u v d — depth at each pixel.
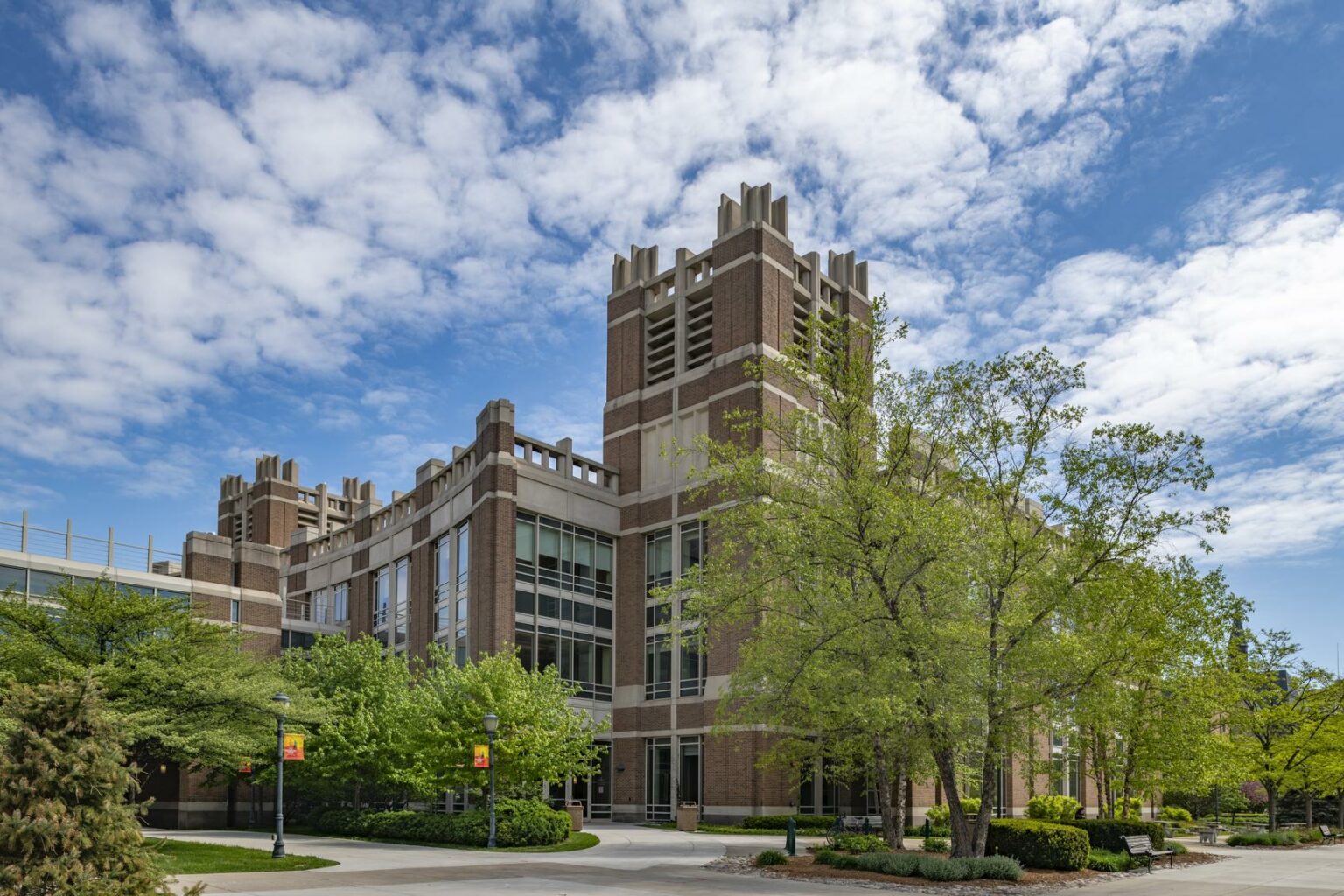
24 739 10.71
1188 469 25.00
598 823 46.28
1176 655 29.92
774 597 26.22
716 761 45.09
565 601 49.25
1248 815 74.12
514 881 21.58
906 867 23.98
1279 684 45.41
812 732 30.28
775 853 26.27
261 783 42.94
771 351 48.78
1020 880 23.53
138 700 28.36
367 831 36.84
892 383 26.70
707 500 48.56
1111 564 25.80
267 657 44.06
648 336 55.19
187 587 49.09
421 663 45.03
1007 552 25.53
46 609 30.66
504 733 33.62
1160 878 25.70
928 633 23.70
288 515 79.12
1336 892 21.59
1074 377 25.72
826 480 26.81
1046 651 24.02
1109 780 34.50
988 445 26.11
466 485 49.06
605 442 55.00
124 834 10.81
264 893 19.03
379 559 58.88
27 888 10.05
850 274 55.69
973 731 24.50
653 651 50.03
